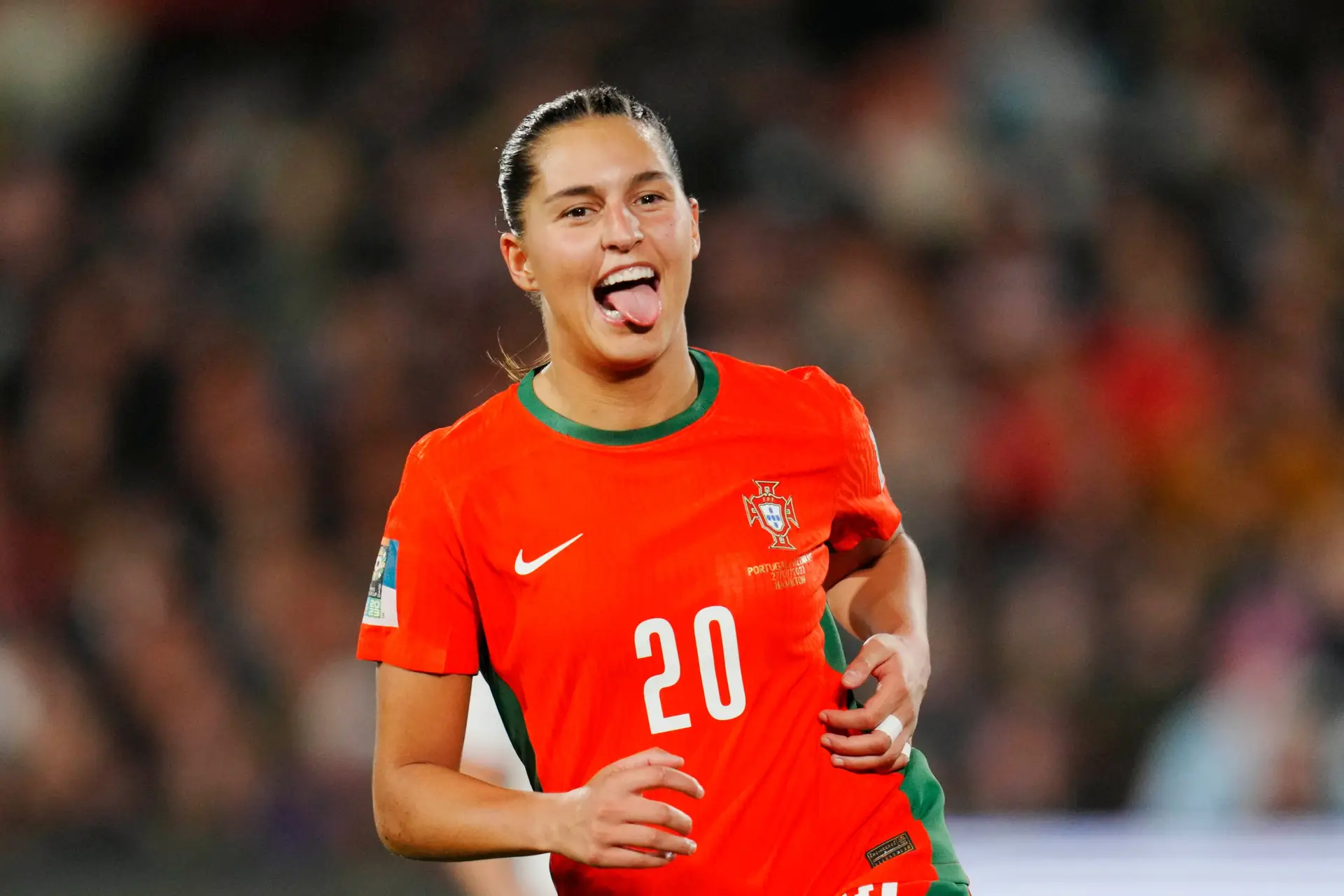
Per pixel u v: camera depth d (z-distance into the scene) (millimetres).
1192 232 32719
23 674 23844
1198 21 34906
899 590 10508
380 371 28453
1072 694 25094
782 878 9109
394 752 9258
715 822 8977
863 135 31906
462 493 9242
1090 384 29578
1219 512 28359
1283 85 35375
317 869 19516
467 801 8773
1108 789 24281
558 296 9234
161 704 24312
